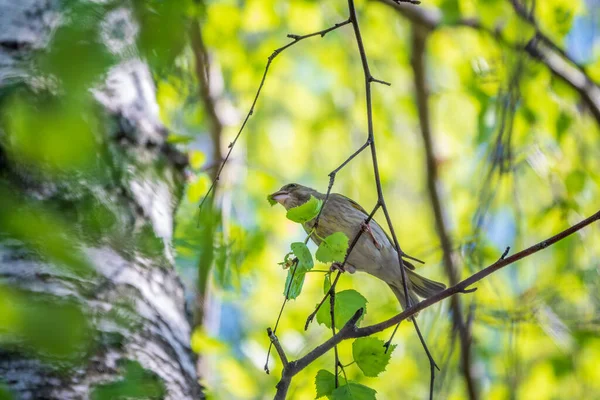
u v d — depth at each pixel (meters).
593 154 13.68
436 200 13.02
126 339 4.69
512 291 13.13
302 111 16.11
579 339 12.29
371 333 4.98
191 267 9.77
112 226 5.04
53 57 3.80
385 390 13.61
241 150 13.61
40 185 4.68
